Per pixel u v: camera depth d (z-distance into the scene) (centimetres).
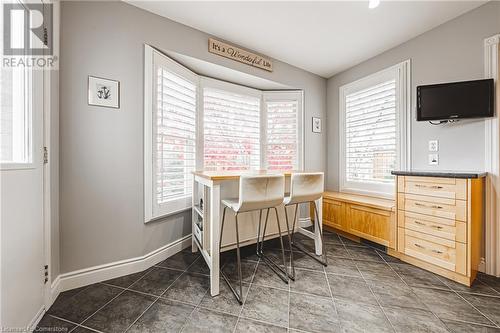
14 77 115
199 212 217
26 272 120
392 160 263
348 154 317
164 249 223
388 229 223
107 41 179
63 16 162
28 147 124
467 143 199
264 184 164
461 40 203
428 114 210
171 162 230
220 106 286
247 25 221
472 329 126
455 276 177
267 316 138
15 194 110
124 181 189
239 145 305
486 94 182
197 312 142
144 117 199
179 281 180
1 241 99
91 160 174
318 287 170
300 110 324
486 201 187
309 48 264
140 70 196
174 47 214
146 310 144
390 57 264
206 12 202
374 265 207
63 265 164
